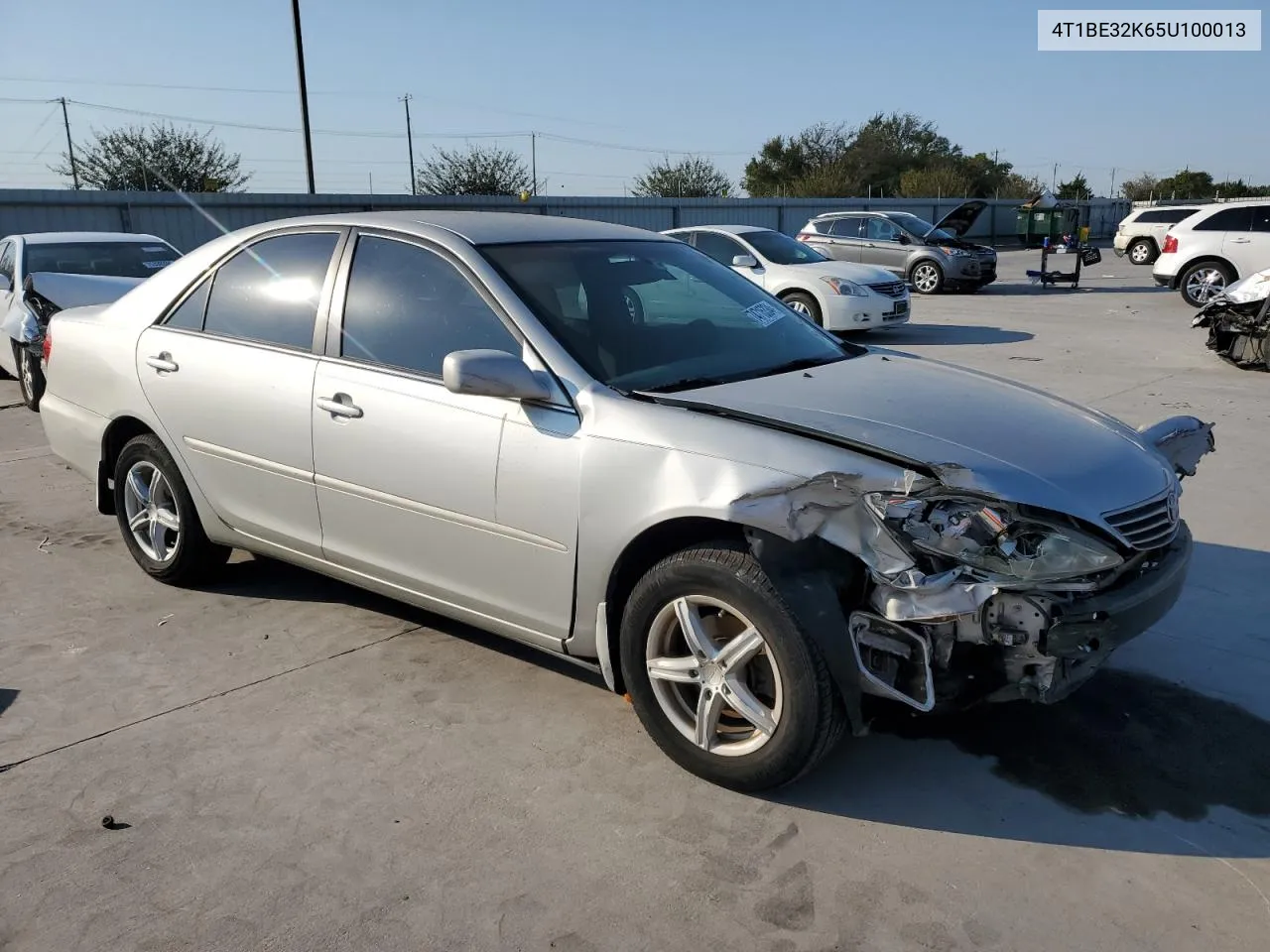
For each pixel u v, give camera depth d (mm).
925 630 2660
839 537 2643
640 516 2908
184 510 4371
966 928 2438
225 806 2943
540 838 2793
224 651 3977
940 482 2643
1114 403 8367
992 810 2908
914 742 3270
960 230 20594
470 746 3270
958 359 11055
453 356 2969
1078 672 2777
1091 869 2650
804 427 2852
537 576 3221
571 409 3109
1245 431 7281
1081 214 45969
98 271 9617
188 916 2488
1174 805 2922
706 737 2965
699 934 2428
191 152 39500
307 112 30375
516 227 3822
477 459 3258
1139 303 17328
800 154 69875
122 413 4484
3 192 18609
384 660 3887
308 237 3961
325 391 3678
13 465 6957
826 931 2434
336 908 2516
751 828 2832
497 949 2381
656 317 3670
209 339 4148
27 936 2422
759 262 13094
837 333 13109
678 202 32219
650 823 2855
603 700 3572
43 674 3771
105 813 2908
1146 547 2902
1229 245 16031
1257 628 4059
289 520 3945
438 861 2697
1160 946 2371
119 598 4523
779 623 2695
